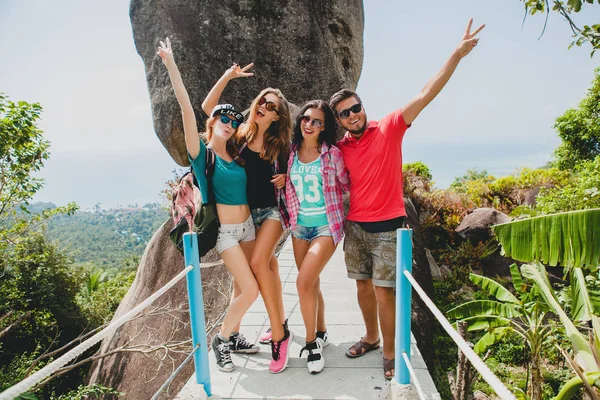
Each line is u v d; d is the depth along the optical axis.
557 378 6.95
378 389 2.73
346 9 10.12
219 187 2.75
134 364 7.20
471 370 6.21
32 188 9.36
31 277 12.36
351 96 2.75
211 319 6.07
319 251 2.78
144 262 8.26
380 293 2.80
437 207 11.80
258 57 9.20
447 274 10.58
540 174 13.18
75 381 11.50
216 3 8.95
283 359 2.91
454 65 2.54
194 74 8.77
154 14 8.91
